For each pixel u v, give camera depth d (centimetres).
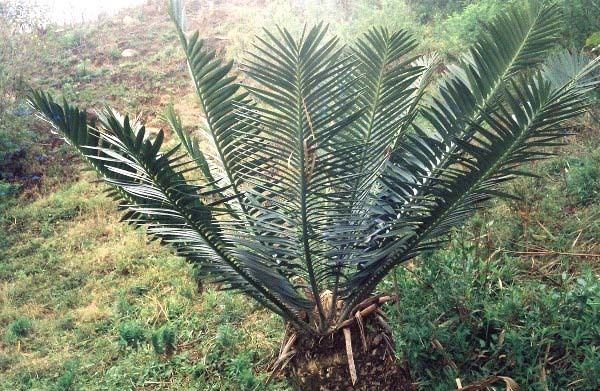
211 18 1369
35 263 728
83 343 585
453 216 375
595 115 668
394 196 398
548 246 530
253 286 397
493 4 898
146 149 331
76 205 836
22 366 565
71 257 732
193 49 384
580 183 589
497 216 575
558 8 381
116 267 698
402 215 390
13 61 1153
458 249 516
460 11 1070
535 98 313
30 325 620
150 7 1474
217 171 460
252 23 1257
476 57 375
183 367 519
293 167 356
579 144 645
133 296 645
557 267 510
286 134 347
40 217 820
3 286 695
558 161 632
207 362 520
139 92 1101
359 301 398
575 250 518
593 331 413
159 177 342
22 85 1077
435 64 489
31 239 779
